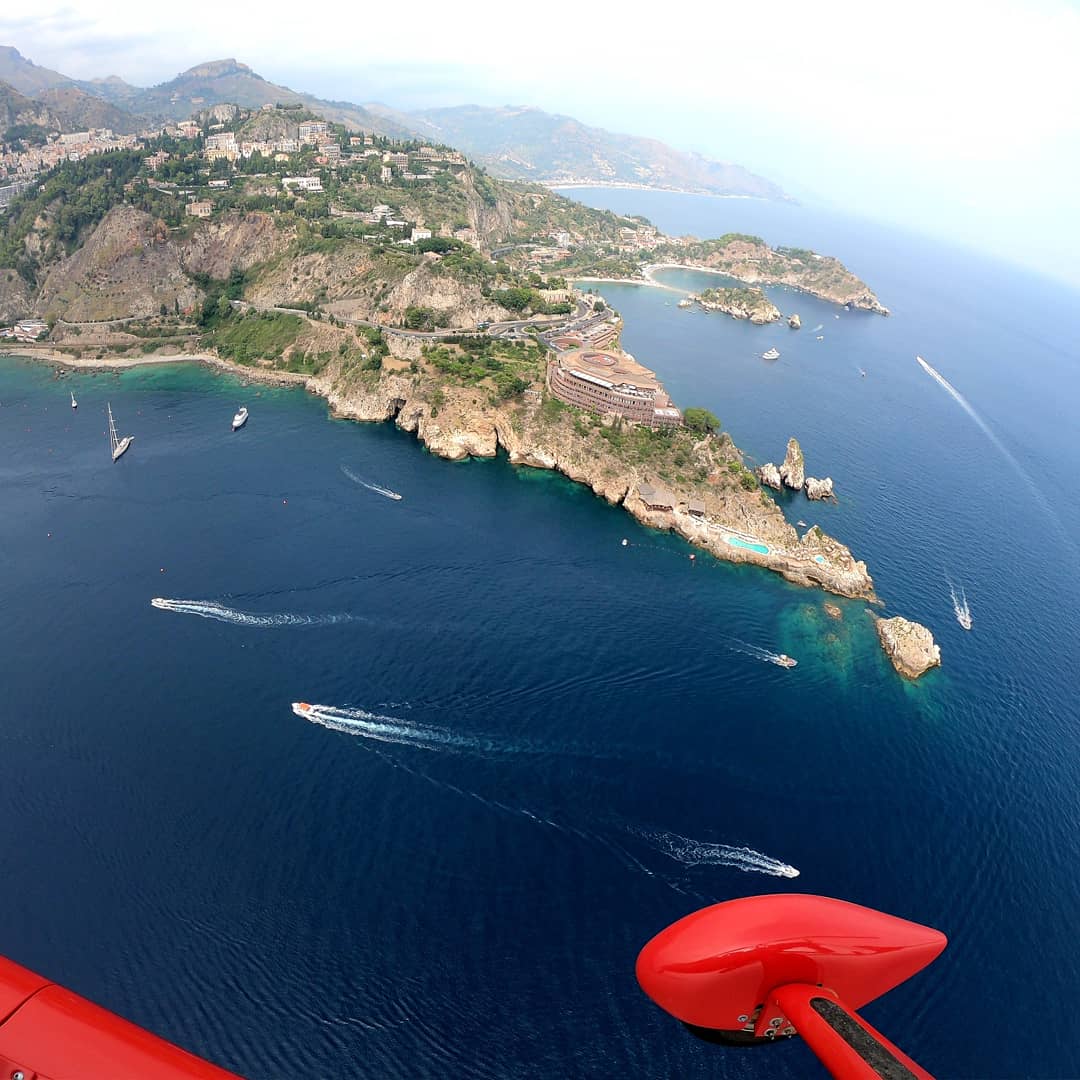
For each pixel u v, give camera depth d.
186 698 117.56
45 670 122.44
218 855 92.69
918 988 83.44
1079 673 141.12
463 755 109.69
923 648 139.00
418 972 81.12
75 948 81.38
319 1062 72.81
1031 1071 76.38
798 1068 75.69
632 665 132.50
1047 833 104.56
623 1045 76.06
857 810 105.81
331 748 109.50
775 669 135.12
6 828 94.81
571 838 98.12
